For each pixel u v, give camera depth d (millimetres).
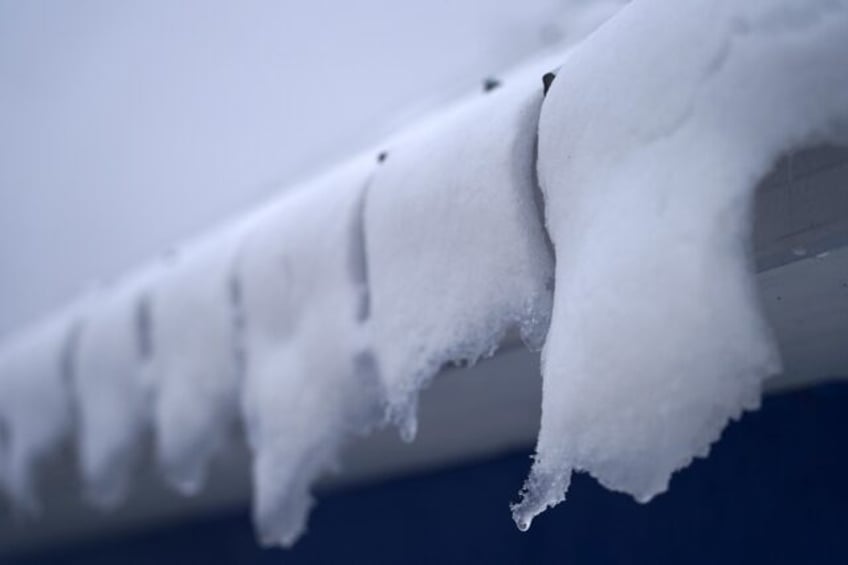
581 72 1524
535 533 2936
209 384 2510
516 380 2285
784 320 1833
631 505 2695
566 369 1393
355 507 3619
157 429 2686
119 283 3592
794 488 2359
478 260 1647
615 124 1429
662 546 2598
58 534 4875
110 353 2941
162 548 4566
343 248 2029
